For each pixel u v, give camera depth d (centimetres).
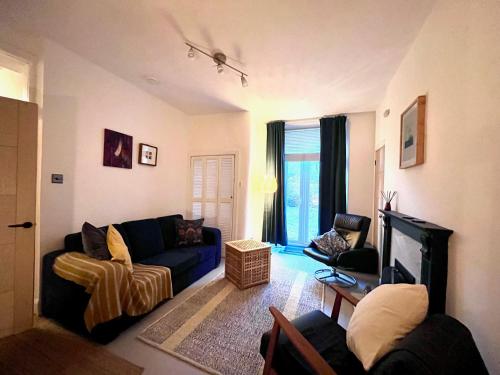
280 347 126
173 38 196
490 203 98
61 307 184
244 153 387
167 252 294
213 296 249
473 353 87
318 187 441
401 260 198
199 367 152
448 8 134
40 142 200
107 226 246
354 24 172
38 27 185
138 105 303
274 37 191
